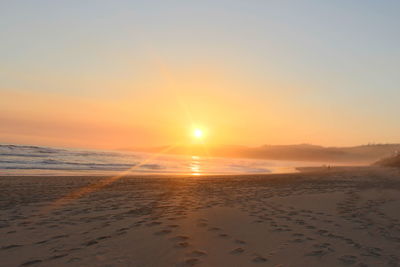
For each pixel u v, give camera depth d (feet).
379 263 13.74
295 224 21.15
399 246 16.44
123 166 119.96
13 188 41.45
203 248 15.33
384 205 30.81
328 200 33.86
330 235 18.35
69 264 13.00
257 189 47.26
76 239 16.75
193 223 20.63
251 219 22.45
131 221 21.35
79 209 26.53
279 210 26.76
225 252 14.80
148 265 12.97
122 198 34.12
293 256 14.43
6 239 16.79
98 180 58.75
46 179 56.59
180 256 14.12
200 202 31.24
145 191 41.81
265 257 14.24
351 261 13.91
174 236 17.35
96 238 16.93
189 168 136.56
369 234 18.85
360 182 66.95
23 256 13.98
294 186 53.88
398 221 22.95
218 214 24.02
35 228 19.38
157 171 105.60
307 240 17.13
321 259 14.11
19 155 142.82
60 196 35.24
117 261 13.41
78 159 148.97
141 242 16.21
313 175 99.19
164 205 28.94
